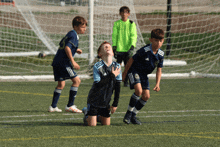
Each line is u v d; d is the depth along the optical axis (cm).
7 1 3631
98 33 3553
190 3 4166
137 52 1394
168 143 1145
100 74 1307
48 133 1255
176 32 5075
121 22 2469
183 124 1432
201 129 1348
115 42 2477
